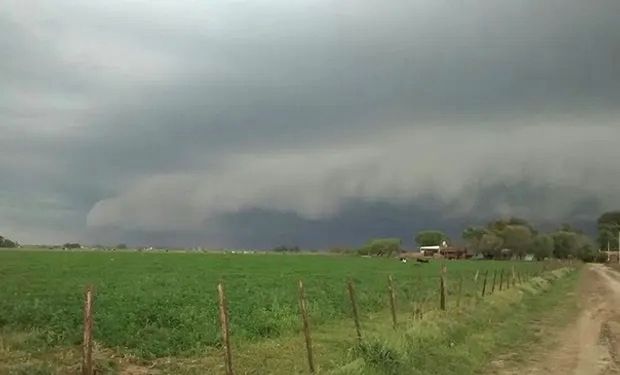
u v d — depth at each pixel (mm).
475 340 21812
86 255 103000
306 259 112188
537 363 19297
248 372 15633
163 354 17547
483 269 85812
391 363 15836
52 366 14047
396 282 51562
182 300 28578
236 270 64250
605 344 23312
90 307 11992
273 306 27641
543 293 48844
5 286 35250
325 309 28891
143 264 72750
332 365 16438
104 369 15156
